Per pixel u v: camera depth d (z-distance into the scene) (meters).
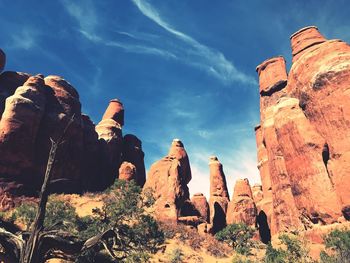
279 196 51.78
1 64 51.03
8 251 7.43
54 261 21.28
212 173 72.94
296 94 52.28
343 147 42.03
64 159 48.38
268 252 37.41
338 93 44.12
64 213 27.59
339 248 30.70
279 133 51.16
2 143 42.22
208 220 68.38
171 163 58.41
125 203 27.25
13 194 41.16
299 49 60.69
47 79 53.25
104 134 65.00
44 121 47.69
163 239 24.97
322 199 42.03
